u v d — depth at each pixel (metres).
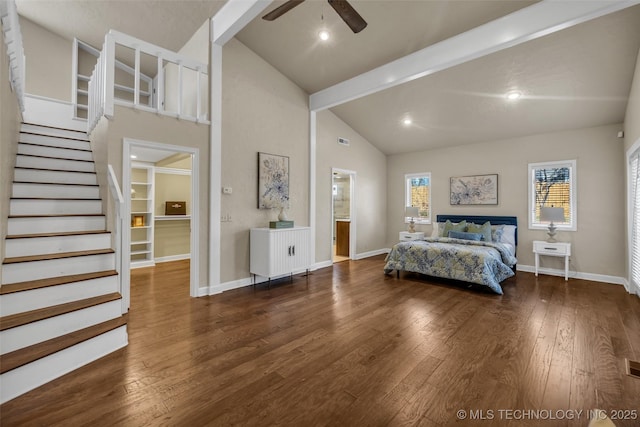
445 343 2.53
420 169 6.86
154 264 5.80
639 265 3.63
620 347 2.45
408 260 4.76
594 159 4.76
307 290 4.15
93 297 2.45
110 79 3.03
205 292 3.91
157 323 2.95
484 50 3.32
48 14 4.40
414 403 1.75
